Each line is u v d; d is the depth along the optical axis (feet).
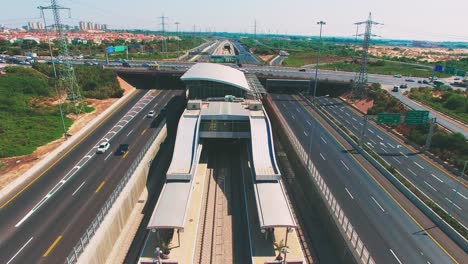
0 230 131.44
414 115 217.56
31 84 318.04
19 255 117.70
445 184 184.34
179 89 391.45
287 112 319.88
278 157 233.96
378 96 344.49
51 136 225.76
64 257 117.19
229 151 245.04
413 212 153.17
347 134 255.29
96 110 293.43
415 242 131.34
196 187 187.32
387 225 142.20
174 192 152.15
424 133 249.55
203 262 134.62
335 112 328.08
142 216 160.66
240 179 202.39
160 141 227.20
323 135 258.37
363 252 113.91
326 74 454.40
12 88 303.89
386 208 156.04
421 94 349.61
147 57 629.92
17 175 172.86
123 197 149.79
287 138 234.17
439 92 362.12
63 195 158.20
